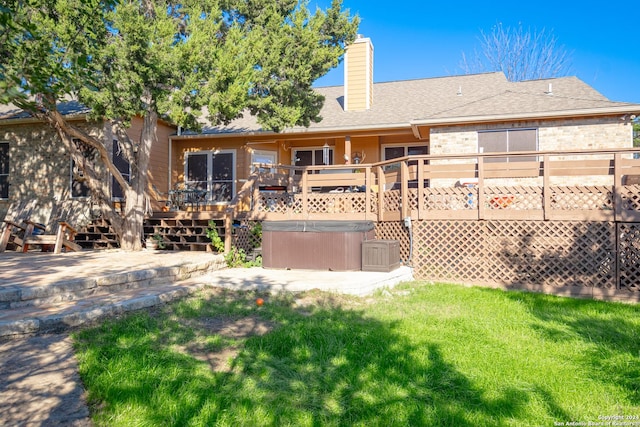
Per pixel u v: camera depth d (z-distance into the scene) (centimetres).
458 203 801
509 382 325
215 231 888
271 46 895
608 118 1028
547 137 1066
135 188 966
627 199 702
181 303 526
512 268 758
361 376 330
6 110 1289
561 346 411
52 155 1195
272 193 995
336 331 429
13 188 1221
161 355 349
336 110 1438
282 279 660
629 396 307
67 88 402
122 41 715
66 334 400
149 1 834
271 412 271
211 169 1407
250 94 929
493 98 1198
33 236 927
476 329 456
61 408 270
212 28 784
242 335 422
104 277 546
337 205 961
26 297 462
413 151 1339
